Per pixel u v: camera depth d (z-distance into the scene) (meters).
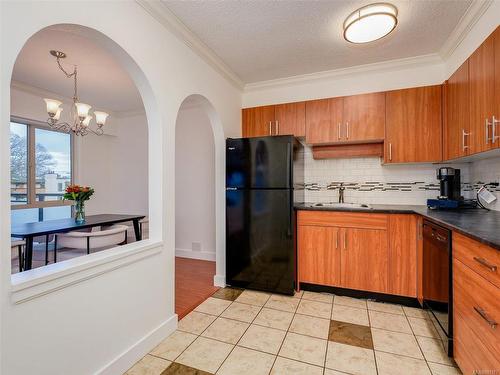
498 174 2.10
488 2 1.74
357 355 1.67
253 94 3.32
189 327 2.00
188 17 1.95
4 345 1.00
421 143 2.53
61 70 2.88
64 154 4.10
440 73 2.59
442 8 1.86
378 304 2.37
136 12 1.66
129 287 1.60
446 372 1.51
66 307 1.24
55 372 1.19
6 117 1.00
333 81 2.99
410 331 1.93
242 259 2.70
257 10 1.89
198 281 2.96
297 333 1.92
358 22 1.85
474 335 1.27
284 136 2.54
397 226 2.33
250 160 2.65
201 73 2.40
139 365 1.59
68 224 2.58
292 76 3.03
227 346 1.77
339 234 2.51
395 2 1.81
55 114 2.74
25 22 1.07
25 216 3.61
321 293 2.61
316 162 3.22
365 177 3.03
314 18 1.99
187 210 4.06
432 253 1.88
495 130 1.56
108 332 1.46
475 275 1.26
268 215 2.60
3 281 0.99
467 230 1.30
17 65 2.76
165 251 1.89
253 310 2.27
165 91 1.91
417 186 2.84
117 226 3.14
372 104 2.69
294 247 2.62
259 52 2.48
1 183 0.98
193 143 4.03
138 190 4.59
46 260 2.58
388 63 2.67
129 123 4.65
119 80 3.18
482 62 1.71
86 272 1.32
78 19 1.30
